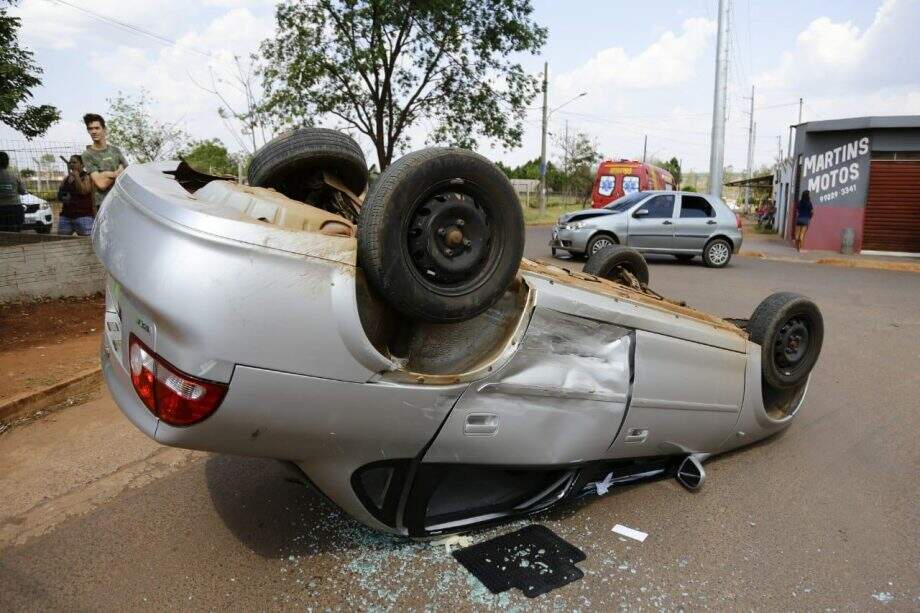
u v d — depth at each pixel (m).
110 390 2.71
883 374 6.26
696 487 3.78
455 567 2.95
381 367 2.51
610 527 3.38
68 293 8.01
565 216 15.30
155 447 4.20
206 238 2.25
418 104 16.20
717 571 3.00
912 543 3.29
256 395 2.33
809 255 18.70
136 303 2.40
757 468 4.17
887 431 4.82
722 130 21.45
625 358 3.31
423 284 2.55
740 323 4.66
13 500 3.51
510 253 2.77
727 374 3.86
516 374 2.92
